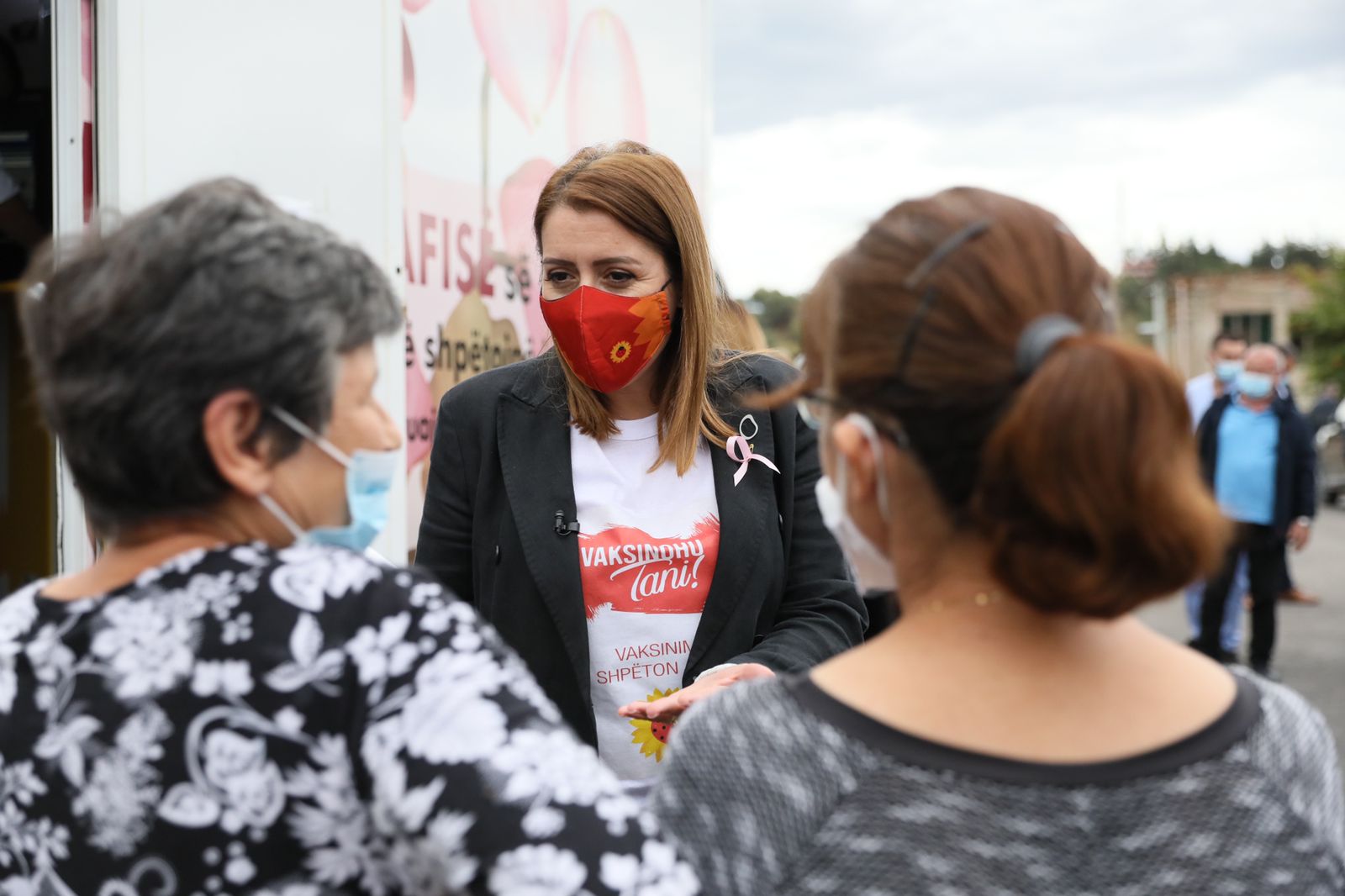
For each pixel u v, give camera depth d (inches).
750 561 75.7
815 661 73.7
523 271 129.3
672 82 165.9
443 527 79.3
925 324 35.8
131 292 36.9
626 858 34.7
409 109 107.7
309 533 41.6
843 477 40.8
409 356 106.0
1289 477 248.7
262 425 38.6
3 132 116.8
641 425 78.3
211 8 85.5
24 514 130.0
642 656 74.9
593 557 74.4
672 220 74.5
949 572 37.2
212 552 38.3
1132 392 32.5
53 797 37.4
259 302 37.5
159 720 36.2
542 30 131.9
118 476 38.1
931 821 33.9
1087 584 32.8
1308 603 374.9
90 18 77.7
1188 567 32.9
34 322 39.3
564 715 74.8
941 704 35.7
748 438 77.8
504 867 34.3
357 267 40.7
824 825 34.6
